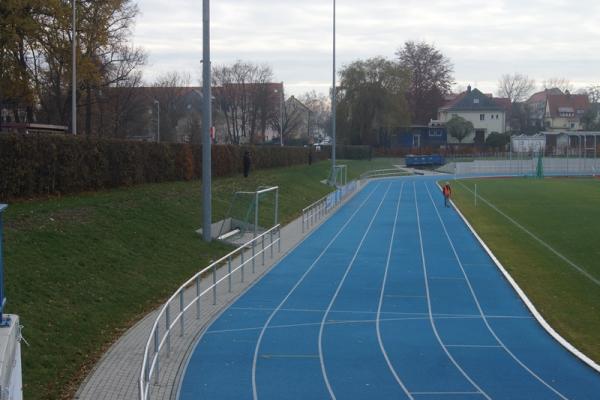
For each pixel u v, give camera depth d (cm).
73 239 1994
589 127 14038
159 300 1919
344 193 5619
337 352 1498
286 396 1223
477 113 12481
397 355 1479
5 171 2281
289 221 3972
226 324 1733
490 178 8588
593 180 8188
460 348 1537
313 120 15512
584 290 2209
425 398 1214
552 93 16838
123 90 6731
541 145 11188
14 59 3794
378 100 9806
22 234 1858
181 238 2612
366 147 9762
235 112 9725
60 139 2609
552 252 2969
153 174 3547
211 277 2319
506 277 2348
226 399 1205
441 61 12794
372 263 2675
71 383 1227
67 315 1510
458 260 2747
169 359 1416
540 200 5500
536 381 1313
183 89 11075
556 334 1642
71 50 3912
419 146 11381
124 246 2181
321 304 1975
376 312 1883
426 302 2011
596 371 1373
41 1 3600
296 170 6469
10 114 5416
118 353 1414
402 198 5697
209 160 2725
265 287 2208
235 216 3419
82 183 2788
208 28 2719
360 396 1223
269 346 1541
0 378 696
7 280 1524
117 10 4300
